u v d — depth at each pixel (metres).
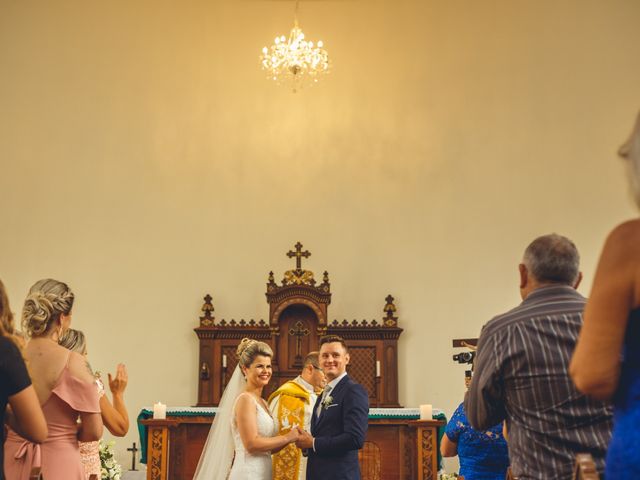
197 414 7.48
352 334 10.28
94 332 10.66
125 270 10.85
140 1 11.65
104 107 11.30
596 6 11.27
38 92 11.29
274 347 10.04
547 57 11.22
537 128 11.03
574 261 2.75
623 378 1.90
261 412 5.03
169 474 7.31
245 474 4.84
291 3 11.69
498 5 11.45
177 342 10.66
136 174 11.12
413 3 11.59
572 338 2.59
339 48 11.53
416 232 10.91
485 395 2.71
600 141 10.89
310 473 4.72
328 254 10.91
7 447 3.54
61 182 11.05
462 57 11.37
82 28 11.52
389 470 7.26
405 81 11.38
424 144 11.16
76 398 3.58
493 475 4.03
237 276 10.88
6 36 11.42
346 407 4.72
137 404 10.48
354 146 11.22
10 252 10.81
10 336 2.72
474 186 10.96
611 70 11.08
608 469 1.85
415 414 7.40
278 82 11.45
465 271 10.75
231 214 11.05
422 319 10.66
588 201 10.74
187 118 11.33
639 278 1.88
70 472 3.55
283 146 11.26
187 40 11.55
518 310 2.72
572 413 2.53
